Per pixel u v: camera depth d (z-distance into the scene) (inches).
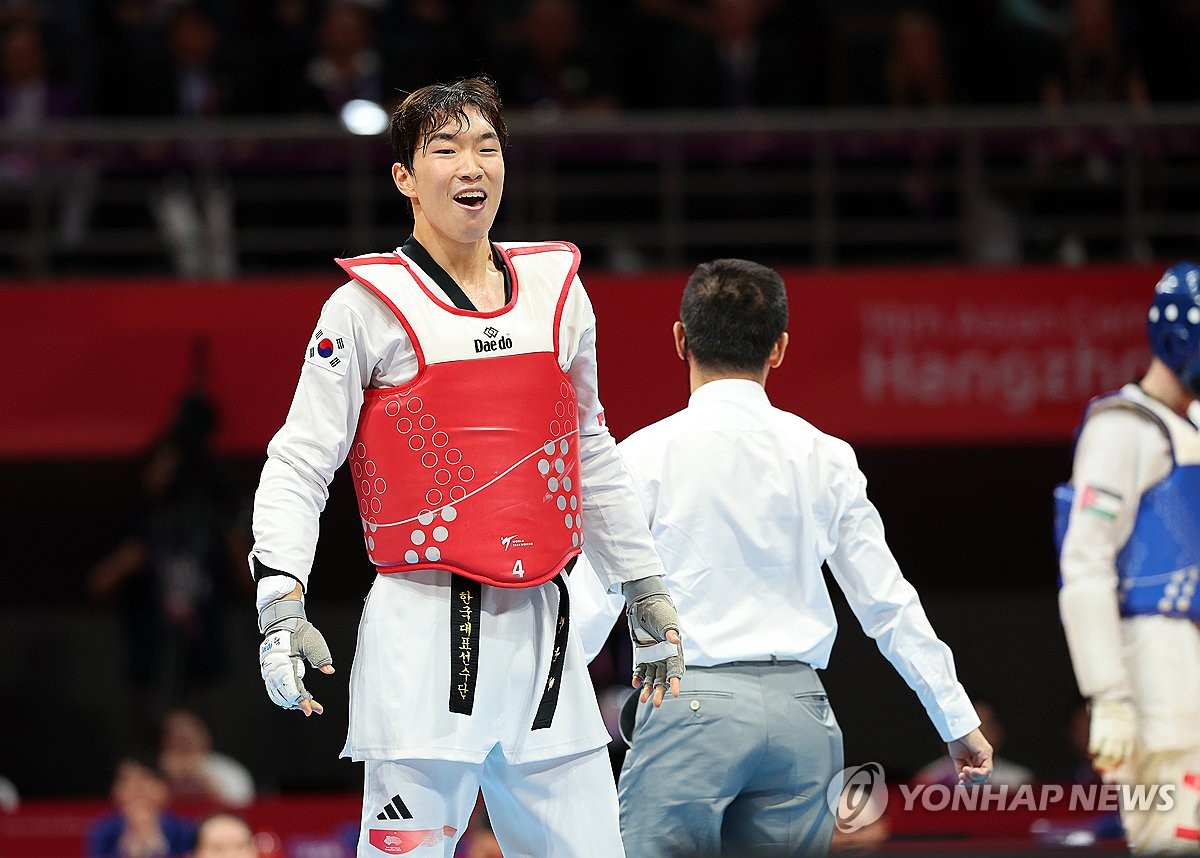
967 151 1027.3
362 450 320.2
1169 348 444.1
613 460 343.9
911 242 1085.8
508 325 321.1
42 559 1147.9
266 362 996.6
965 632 1127.6
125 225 1040.8
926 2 1194.6
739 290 402.3
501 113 330.3
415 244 327.9
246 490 1074.7
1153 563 442.6
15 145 1010.1
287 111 1081.4
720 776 376.5
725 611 386.0
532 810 326.0
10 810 824.9
